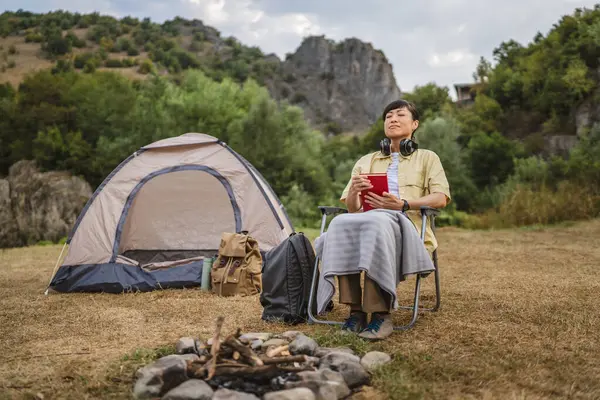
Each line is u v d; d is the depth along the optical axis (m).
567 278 5.38
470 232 12.72
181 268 5.34
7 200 29.00
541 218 13.41
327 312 3.89
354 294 3.09
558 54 33.47
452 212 21.72
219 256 4.98
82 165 30.05
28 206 28.58
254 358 2.38
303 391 2.18
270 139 31.42
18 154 32.16
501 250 8.41
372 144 41.56
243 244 4.94
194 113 32.12
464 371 2.49
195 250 6.35
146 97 34.09
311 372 2.33
